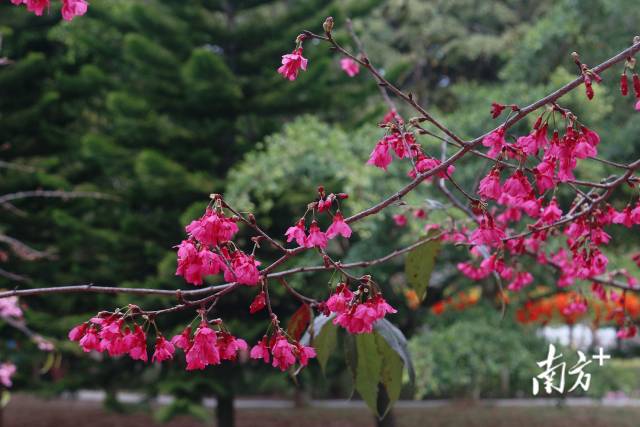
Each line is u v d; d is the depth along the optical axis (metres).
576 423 15.62
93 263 14.07
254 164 10.82
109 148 12.00
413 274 3.11
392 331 2.62
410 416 16.72
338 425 16.23
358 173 10.23
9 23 14.15
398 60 16.36
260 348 2.29
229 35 12.78
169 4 12.38
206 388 12.62
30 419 17.95
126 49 11.87
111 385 14.41
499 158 2.38
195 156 12.26
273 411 18.59
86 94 14.49
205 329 2.12
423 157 2.49
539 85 11.38
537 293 11.56
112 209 14.26
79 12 2.08
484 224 2.41
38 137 14.08
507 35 15.76
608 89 11.66
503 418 16.27
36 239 14.18
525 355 10.70
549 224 3.19
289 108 12.70
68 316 13.19
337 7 12.23
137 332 2.16
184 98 12.53
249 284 2.18
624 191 10.48
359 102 13.39
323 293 11.08
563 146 2.29
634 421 15.72
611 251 11.14
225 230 2.09
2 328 13.21
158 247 11.80
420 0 16.81
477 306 12.11
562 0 12.37
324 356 2.71
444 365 10.69
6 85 13.38
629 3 11.42
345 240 12.05
